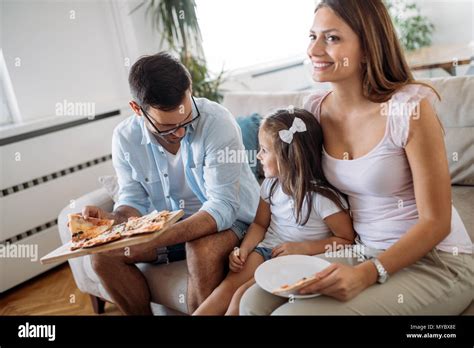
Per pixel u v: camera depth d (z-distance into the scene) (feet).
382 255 3.57
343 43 3.75
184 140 4.95
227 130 4.91
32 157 8.30
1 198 7.94
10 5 8.45
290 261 4.01
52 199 8.64
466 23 14.55
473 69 9.32
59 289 7.99
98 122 9.33
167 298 5.04
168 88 4.38
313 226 4.53
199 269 4.59
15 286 8.34
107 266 4.98
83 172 9.12
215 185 4.91
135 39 10.35
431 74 10.64
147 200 5.61
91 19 9.70
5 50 8.48
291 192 4.48
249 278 4.47
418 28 14.57
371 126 3.88
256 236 4.80
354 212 4.22
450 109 5.34
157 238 4.53
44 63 9.02
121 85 10.40
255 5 12.99
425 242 3.55
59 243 8.78
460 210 4.94
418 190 3.65
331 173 4.22
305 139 4.32
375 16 3.74
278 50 13.82
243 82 12.30
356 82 3.93
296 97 6.76
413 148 3.62
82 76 9.66
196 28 10.64
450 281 3.64
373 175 3.85
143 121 5.07
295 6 13.79
